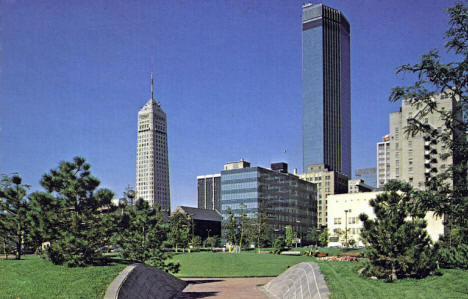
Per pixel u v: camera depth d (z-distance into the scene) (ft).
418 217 101.09
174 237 317.22
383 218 100.94
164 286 113.70
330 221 485.56
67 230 107.76
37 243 113.09
